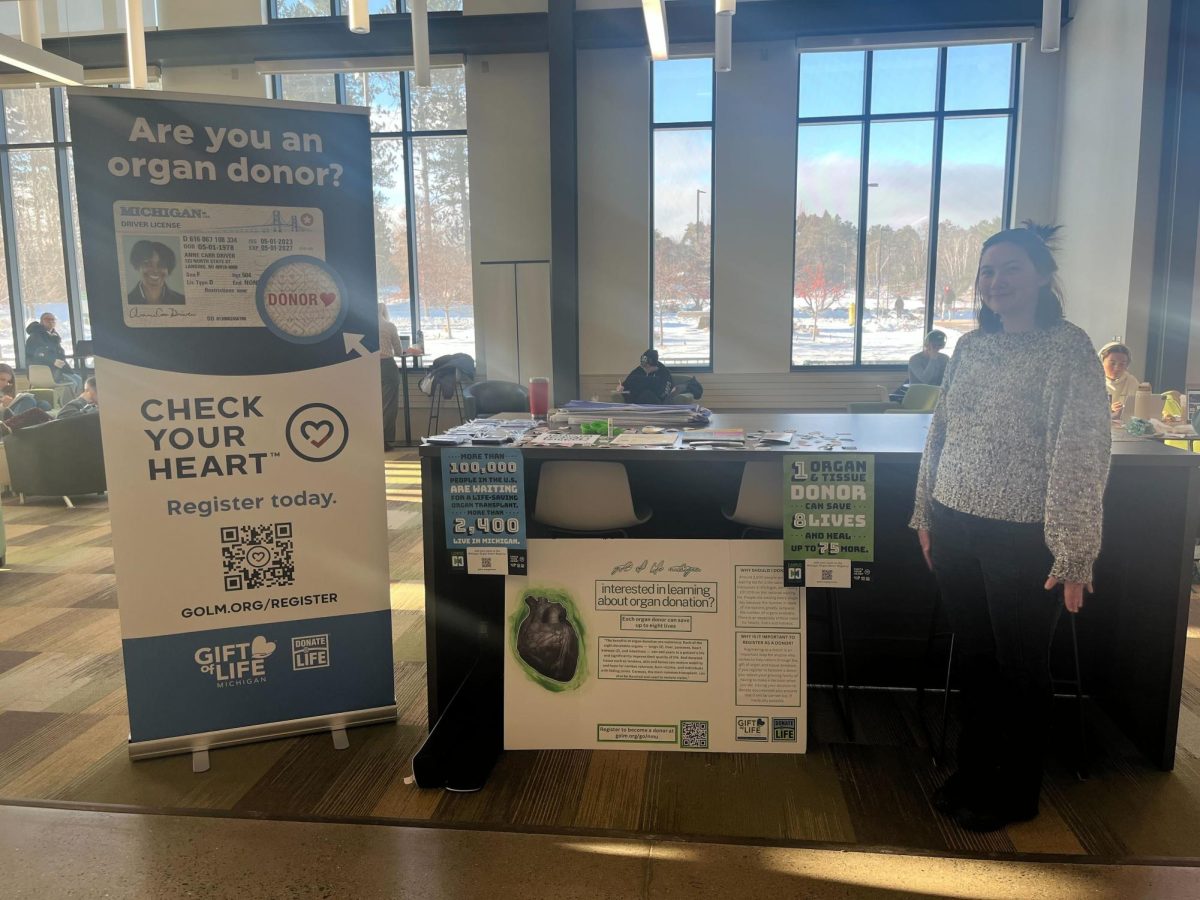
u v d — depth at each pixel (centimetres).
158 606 246
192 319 238
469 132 992
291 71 962
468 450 253
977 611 215
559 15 903
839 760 250
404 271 1046
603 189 984
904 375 993
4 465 660
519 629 260
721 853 205
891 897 188
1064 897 187
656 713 256
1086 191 841
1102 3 807
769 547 255
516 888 192
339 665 267
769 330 994
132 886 194
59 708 288
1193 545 230
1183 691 292
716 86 960
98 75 996
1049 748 256
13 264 1098
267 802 229
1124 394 504
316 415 254
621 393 913
